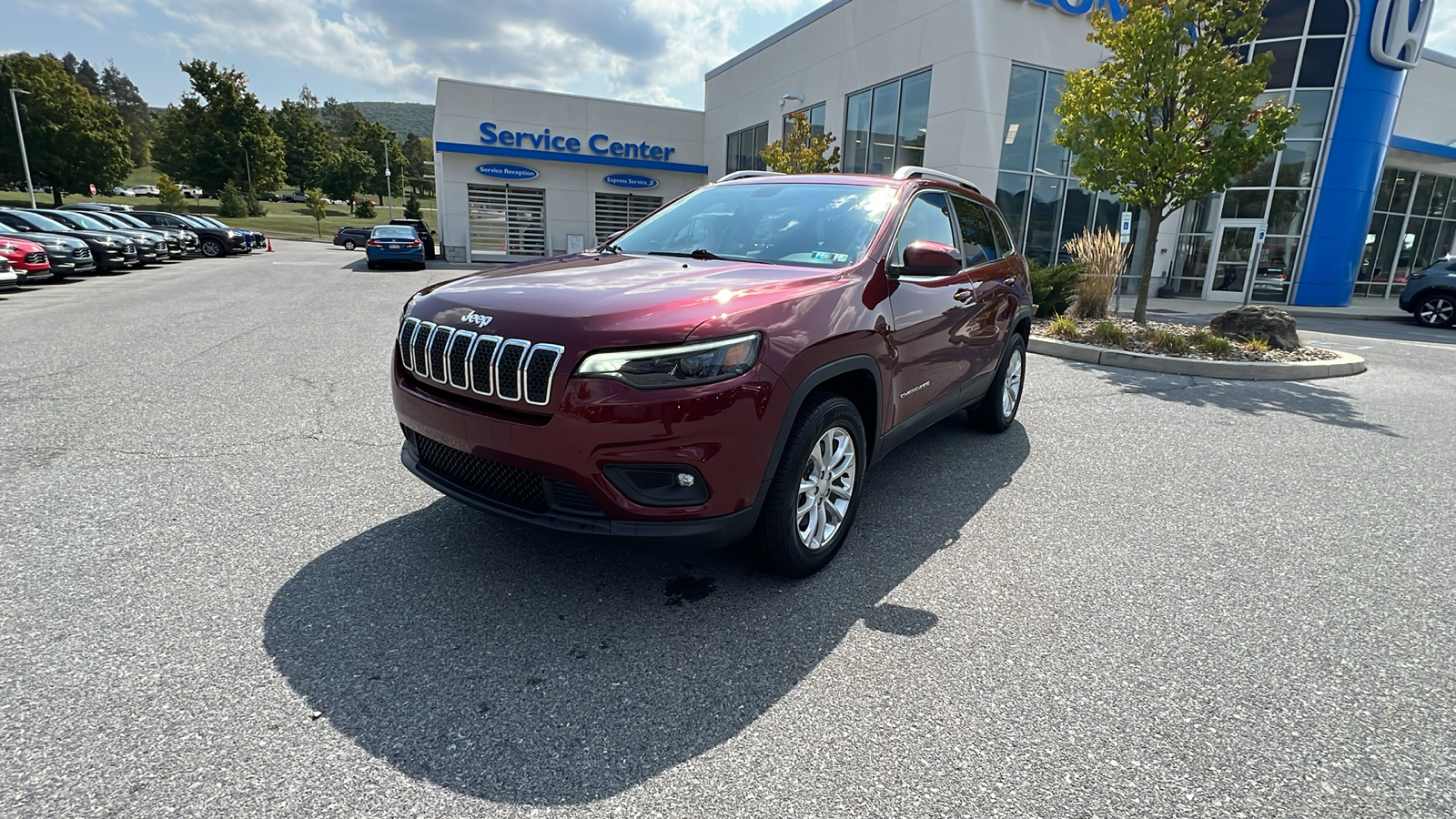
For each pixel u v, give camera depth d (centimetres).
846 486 322
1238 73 948
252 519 347
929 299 371
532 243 2916
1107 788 196
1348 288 1864
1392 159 2070
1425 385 810
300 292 1441
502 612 274
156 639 249
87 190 6525
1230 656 263
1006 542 354
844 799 189
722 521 257
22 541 317
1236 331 1003
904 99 1780
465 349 263
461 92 2667
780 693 232
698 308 256
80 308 1114
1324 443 547
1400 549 362
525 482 262
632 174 2978
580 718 217
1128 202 1092
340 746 202
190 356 732
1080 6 1628
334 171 9219
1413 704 238
